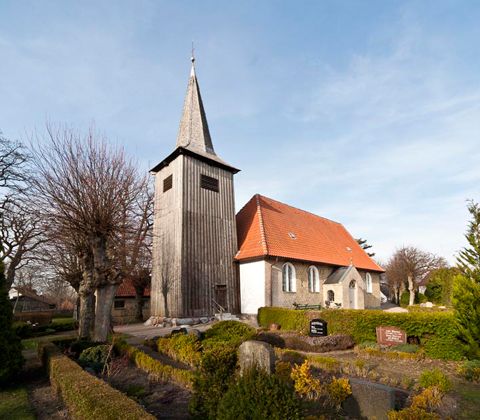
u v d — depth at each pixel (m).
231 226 23.64
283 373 7.20
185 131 24.77
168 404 6.60
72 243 14.70
